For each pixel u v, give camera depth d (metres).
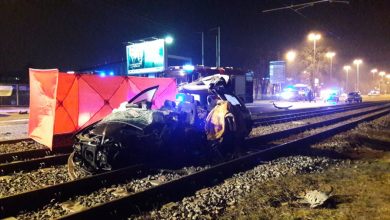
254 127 21.22
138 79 15.94
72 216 6.46
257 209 7.38
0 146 13.72
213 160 11.88
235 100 14.16
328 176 10.01
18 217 6.90
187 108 12.07
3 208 7.07
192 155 12.09
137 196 7.61
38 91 13.98
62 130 13.19
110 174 9.26
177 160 11.54
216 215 7.10
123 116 10.52
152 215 7.07
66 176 9.62
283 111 34.72
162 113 10.81
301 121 25.53
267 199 7.96
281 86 65.81
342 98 72.94
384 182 9.21
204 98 13.26
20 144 14.18
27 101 42.09
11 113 31.28
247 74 37.66
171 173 10.15
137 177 9.80
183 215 7.05
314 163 11.64
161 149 10.65
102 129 9.77
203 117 12.56
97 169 9.61
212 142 12.34
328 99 58.81
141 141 9.99
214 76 14.08
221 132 12.25
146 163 10.45
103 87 14.55
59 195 8.01
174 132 11.12
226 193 8.44
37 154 12.41
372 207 7.36
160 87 16.72
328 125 23.42
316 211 7.20
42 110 13.73
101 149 9.49
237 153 13.02
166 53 43.88
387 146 15.93
